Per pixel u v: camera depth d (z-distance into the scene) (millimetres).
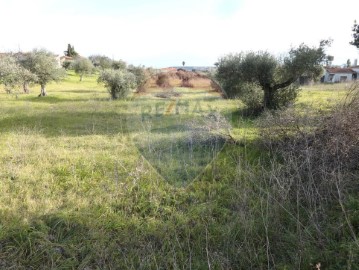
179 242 3432
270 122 5711
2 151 6391
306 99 12289
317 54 9734
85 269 3078
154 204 4125
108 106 13977
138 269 3041
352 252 2703
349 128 4465
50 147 6770
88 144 7027
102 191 4543
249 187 4270
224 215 3838
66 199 4344
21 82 20891
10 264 3102
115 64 51000
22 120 10398
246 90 10664
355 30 11508
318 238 3137
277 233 3350
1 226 3551
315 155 4293
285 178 4094
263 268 2998
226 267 2990
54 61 24734
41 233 3443
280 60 10203
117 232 3641
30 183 4871
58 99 19562
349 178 3934
